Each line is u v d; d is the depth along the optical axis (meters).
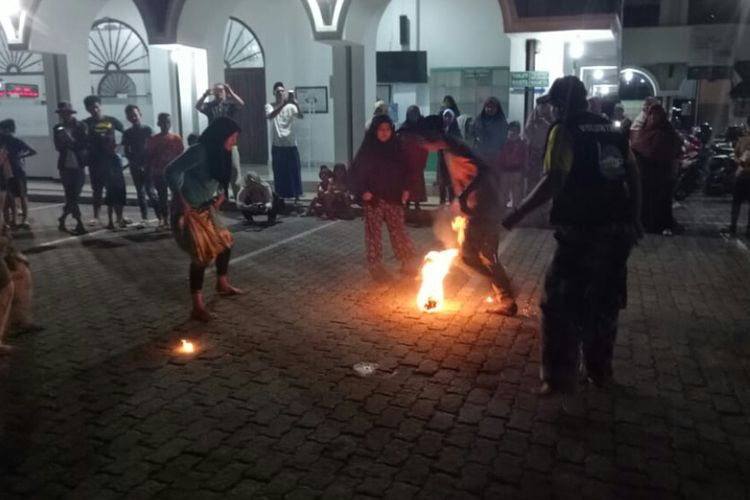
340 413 4.45
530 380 4.92
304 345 5.65
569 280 4.46
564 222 4.42
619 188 4.38
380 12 12.77
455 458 3.89
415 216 11.12
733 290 7.14
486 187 6.06
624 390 4.76
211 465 3.84
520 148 10.88
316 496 3.53
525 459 3.88
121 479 3.71
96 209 11.38
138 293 7.24
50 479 3.71
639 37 14.43
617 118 10.80
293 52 16.88
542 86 12.05
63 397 4.72
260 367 5.21
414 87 17.03
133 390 4.82
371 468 3.79
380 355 5.41
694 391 4.75
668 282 7.46
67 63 14.77
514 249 9.14
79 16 14.67
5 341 5.79
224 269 6.99
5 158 10.99
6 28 13.92
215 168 6.07
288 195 12.32
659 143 9.76
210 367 5.22
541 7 11.49
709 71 14.38
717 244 9.37
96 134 10.88
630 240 4.48
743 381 4.91
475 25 16.48
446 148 6.14
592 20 11.28
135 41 17.17
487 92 16.69
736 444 4.04
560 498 3.51
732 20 14.01
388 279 7.50
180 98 14.05
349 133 12.91
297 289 7.29
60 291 7.36
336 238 10.03
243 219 11.68
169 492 3.58
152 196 11.04
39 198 14.20
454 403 4.57
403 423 4.30
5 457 3.94
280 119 12.07
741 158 9.84
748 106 14.97
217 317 6.39
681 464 3.82
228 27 17.08
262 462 3.86
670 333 5.87
